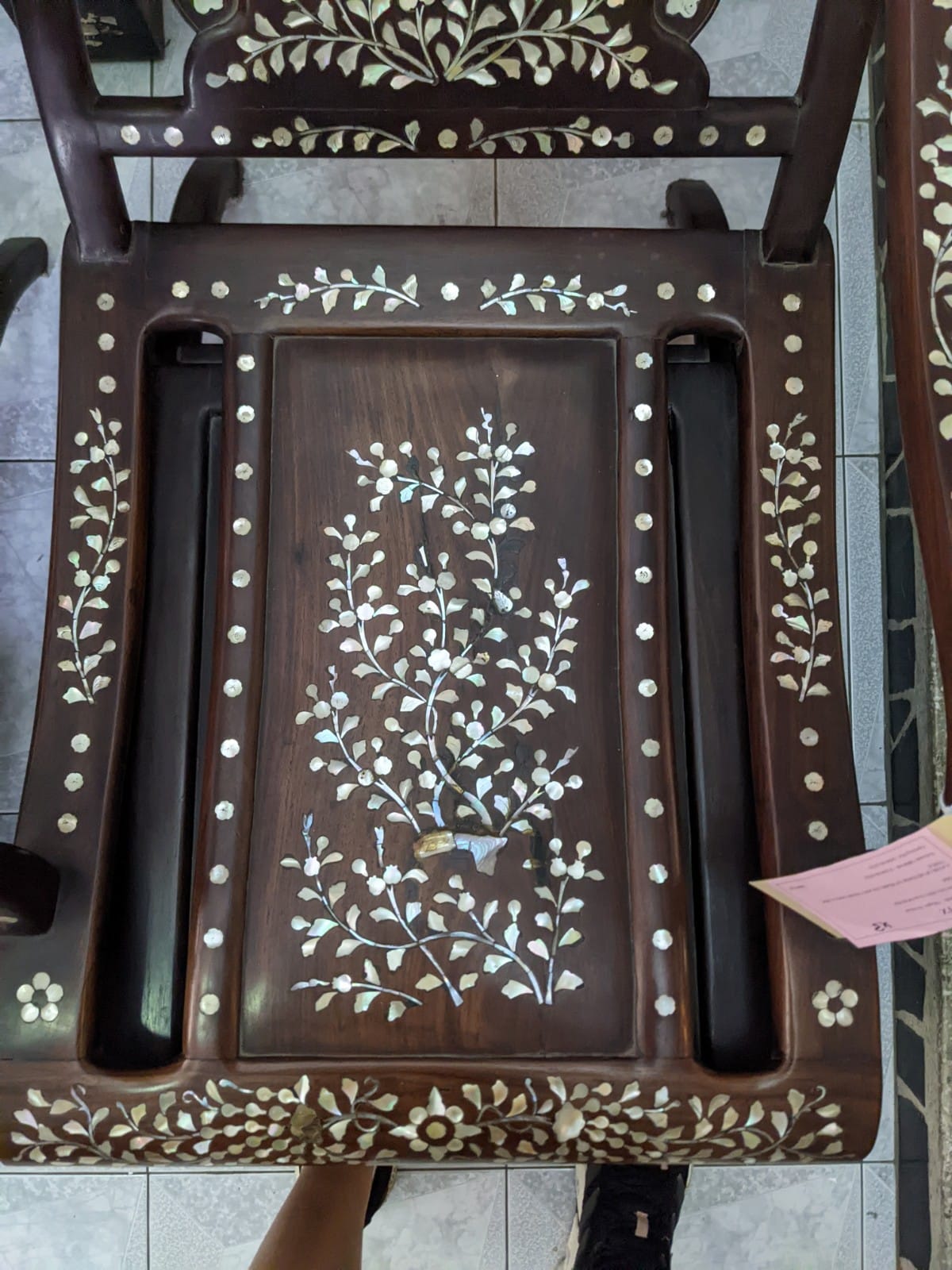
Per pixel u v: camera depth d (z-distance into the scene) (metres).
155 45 0.92
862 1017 0.65
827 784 0.68
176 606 0.72
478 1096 0.65
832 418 0.71
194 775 0.71
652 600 0.69
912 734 0.90
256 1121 0.65
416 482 0.71
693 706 0.72
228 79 0.60
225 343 0.71
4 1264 0.94
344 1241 0.82
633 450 0.70
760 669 0.69
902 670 0.92
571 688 0.69
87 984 0.65
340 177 0.95
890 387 0.94
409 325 0.71
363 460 0.71
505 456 0.71
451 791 0.68
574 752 0.69
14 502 0.94
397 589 0.70
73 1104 0.64
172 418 0.74
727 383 0.75
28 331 0.95
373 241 0.71
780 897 0.63
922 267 0.56
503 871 0.67
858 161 0.96
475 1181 0.96
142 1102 0.64
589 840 0.68
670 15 0.68
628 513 0.70
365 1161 0.67
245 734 0.68
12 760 0.93
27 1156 0.66
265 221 0.95
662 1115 0.65
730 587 0.73
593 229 0.71
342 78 0.59
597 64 0.59
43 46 0.60
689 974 0.67
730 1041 0.68
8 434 0.94
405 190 0.96
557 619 0.70
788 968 0.66
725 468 0.74
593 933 0.67
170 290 0.70
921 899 0.56
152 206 0.95
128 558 0.70
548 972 0.66
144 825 0.70
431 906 0.67
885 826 0.95
